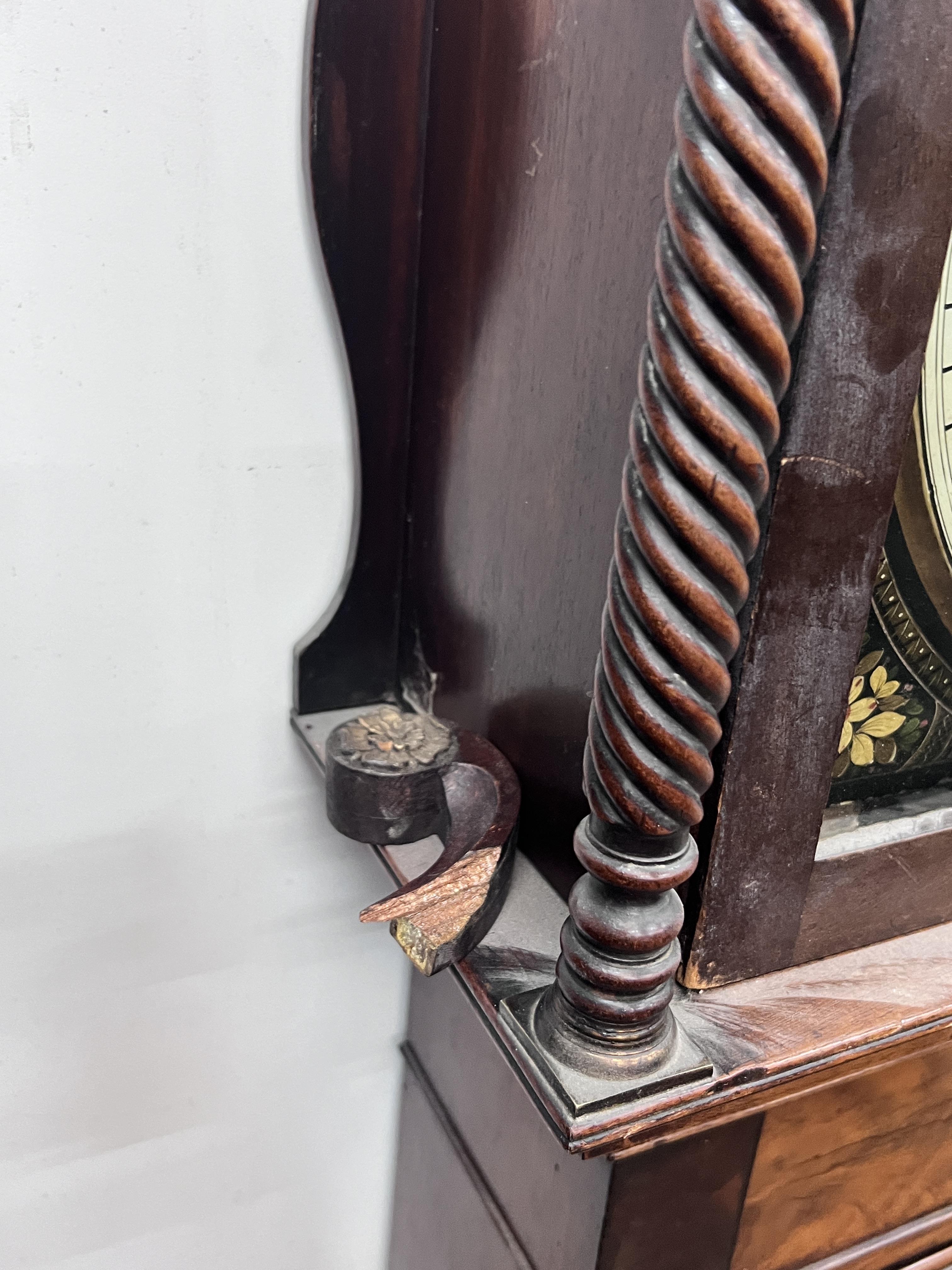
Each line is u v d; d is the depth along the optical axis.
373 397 0.62
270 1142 0.79
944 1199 0.60
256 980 0.74
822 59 0.30
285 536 0.64
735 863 0.44
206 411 0.60
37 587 0.59
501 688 0.56
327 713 0.68
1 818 0.63
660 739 0.35
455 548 0.60
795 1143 0.51
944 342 0.40
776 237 0.31
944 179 0.36
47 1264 0.75
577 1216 0.49
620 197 0.42
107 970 0.69
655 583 0.34
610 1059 0.41
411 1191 0.77
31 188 0.53
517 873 0.55
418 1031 0.73
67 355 0.56
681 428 0.33
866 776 0.49
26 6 0.50
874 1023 0.45
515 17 0.48
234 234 0.57
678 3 0.38
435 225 0.58
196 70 0.54
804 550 0.39
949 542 0.45
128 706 0.64
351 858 0.73
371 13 0.54
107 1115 0.73
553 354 0.48
